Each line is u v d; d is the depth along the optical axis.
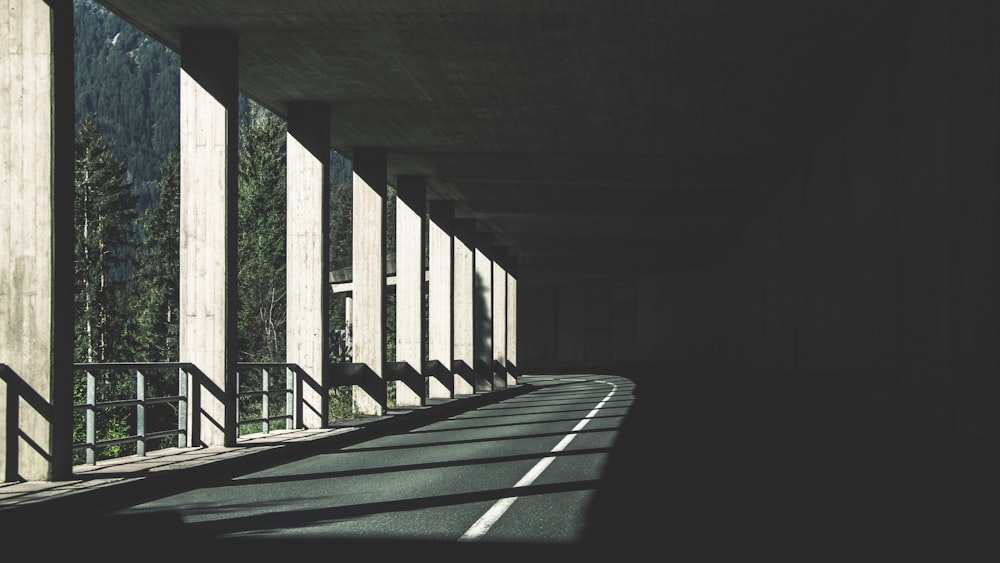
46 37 11.76
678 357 78.50
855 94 24.14
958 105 16.81
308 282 22.62
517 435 19.02
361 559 6.91
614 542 7.53
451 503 9.78
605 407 28.14
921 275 19.09
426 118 26.12
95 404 12.54
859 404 23.12
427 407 29.42
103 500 10.29
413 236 33.38
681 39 19.45
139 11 17.52
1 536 8.05
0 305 11.66
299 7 17.44
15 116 11.77
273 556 7.04
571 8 17.59
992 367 15.34
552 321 94.75
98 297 92.44
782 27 18.89
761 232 42.88
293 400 20.48
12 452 11.41
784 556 6.92
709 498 9.82
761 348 43.59
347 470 13.29
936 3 17.61
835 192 27.47
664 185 36.88
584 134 28.17
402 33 19.08
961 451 14.33
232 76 18.19
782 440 16.36
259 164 101.94
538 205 41.03
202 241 17.39
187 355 17.20
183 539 7.81
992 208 15.27
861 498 9.68
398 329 32.22
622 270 75.31
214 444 16.77
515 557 6.96
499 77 22.28
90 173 96.12
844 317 26.34
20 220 11.73
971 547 7.19
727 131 27.95
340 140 28.70
